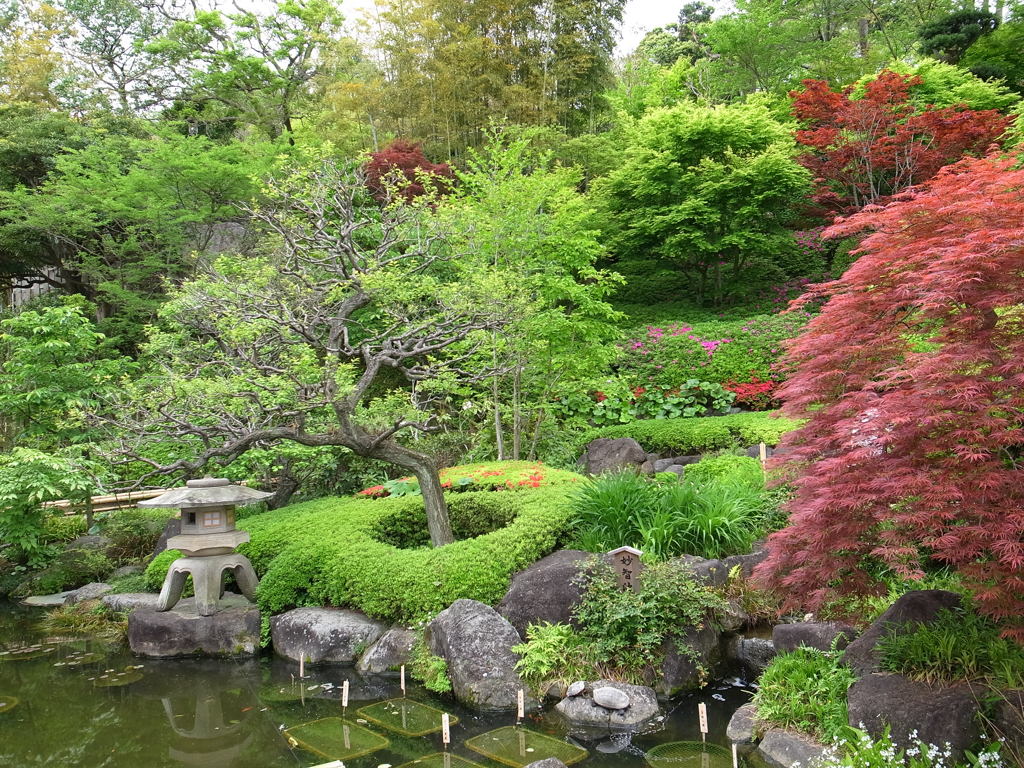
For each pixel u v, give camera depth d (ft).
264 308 20.03
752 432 30.76
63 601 24.30
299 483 29.89
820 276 50.37
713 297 51.85
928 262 11.33
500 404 30.76
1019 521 9.51
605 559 17.35
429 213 25.82
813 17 71.36
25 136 54.65
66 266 51.47
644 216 48.91
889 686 11.75
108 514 29.99
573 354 30.53
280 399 19.88
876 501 11.38
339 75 64.18
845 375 12.50
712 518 19.93
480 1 62.03
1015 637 9.89
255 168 44.42
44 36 73.77
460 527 23.71
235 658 19.10
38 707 16.19
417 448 32.50
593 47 65.21
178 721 15.29
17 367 27.40
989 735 10.39
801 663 14.05
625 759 12.90
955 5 71.82
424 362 36.91
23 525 25.89
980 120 40.55
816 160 47.29
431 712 15.21
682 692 15.70
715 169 44.62
